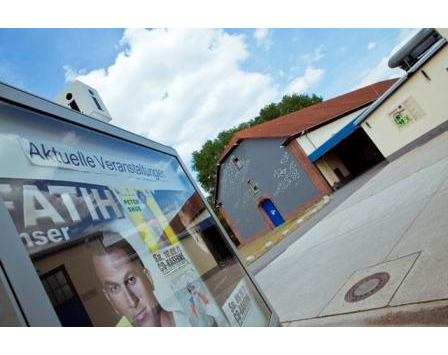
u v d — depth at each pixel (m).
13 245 0.80
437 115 13.93
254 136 24.36
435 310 2.55
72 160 1.25
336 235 7.68
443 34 11.97
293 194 22.53
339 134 19.09
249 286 2.16
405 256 3.96
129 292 1.12
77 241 1.04
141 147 1.90
